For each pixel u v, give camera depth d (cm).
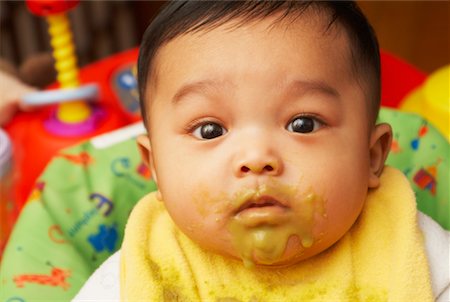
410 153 96
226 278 69
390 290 68
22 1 147
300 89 61
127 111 118
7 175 94
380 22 158
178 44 64
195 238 65
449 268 71
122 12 159
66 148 102
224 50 62
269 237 60
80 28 155
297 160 61
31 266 80
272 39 62
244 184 60
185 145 64
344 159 63
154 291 68
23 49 153
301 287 69
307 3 64
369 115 67
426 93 109
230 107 61
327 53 63
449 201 90
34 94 109
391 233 71
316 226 62
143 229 73
